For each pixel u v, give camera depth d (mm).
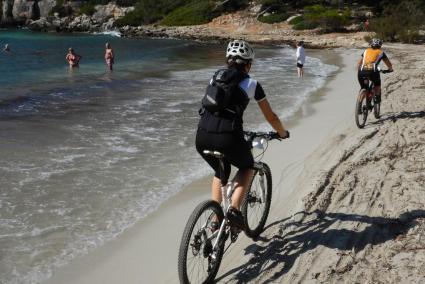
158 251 5586
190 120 12531
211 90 4348
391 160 8047
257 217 5703
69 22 77188
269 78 21281
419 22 43906
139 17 71750
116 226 6227
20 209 6668
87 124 11992
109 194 7277
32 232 6004
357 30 51625
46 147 9773
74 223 6277
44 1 81312
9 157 9031
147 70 25000
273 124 4582
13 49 41875
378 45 10727
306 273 4781
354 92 17016
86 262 5332
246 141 4535
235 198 4695
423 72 18906
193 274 4715
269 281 4695
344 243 5305
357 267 4824
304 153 9188
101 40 54531
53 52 38750
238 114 4352
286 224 5879
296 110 13891
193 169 8516
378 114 11344
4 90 17750
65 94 16812
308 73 23219
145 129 11492
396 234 5441
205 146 4430
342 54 34375
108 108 14133
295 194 6895
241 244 5469
